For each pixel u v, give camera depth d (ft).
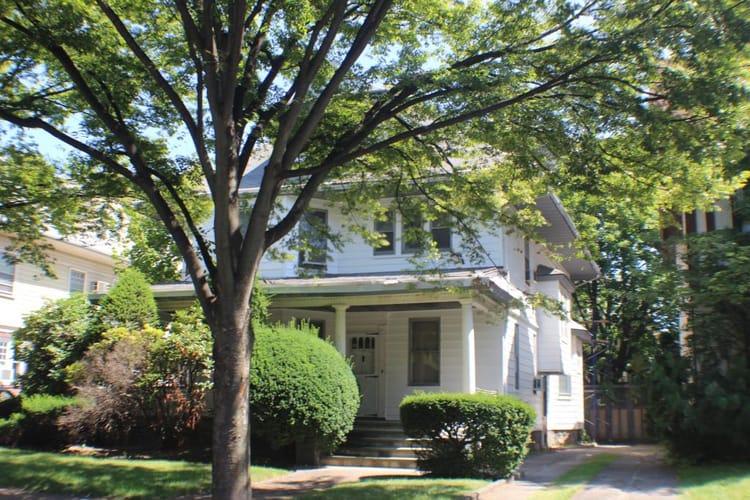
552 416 80.94
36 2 34.04
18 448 48.78
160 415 49.39
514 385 64.13
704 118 33.19
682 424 45.39
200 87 33.53
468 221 46.14
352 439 53.98
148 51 39.70
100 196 44.37
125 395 48.32
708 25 31.32
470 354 51.72
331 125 41.27
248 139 36.35
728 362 48.49
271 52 39.01
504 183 43.21
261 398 46.14
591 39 34.04
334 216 64.95
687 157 34.35
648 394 48.42
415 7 37.83
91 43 34.76
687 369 48.37
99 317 56.39
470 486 38.60
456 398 43.16
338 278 58.75
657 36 32.19
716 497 34.81
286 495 36.99
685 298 54.29
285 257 45.06
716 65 31.71
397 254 63.16
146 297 58.13
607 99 35.32
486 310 57.57
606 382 102.68
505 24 36.88
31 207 45.52
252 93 35.53
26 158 43.45
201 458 47.29
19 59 38.81
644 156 36.27
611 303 108.47
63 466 41.16
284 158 33.14
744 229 53.98
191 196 45.50
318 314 63.82
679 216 62.49
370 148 35.19
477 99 36.68
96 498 35.63
